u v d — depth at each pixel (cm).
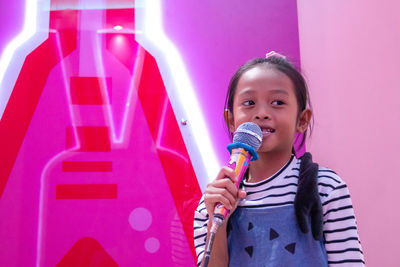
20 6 208
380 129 144
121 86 206
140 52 210
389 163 138
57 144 197
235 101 88
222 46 213
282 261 71
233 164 75
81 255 187
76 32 209
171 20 215
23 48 203
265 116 80
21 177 192
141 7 215
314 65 198
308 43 204
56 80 203
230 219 81
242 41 214
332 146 180
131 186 196
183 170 199
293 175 82
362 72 156
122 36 211
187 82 208
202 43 213
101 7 213
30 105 199
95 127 200
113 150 199
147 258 189
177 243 191
